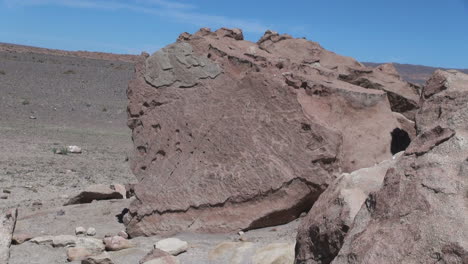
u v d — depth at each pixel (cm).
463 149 430
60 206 1046
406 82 1131
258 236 719
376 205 434
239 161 778
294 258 561
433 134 466
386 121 841
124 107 3139
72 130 2414
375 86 1102
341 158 755
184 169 811
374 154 802
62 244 722
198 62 919
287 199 743
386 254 383
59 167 1569
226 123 823
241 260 625
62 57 5425
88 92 3456
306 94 837
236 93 845
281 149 766
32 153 1772
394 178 439
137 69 969
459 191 398
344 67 1152
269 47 1182
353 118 828
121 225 890
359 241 410
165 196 791
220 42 1013
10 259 675
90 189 1081
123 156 1870
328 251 477
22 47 6094
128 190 1138
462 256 353
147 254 646
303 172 742
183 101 893
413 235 384
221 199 759
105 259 635
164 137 868
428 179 416
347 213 463
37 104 2922
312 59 1147
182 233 760
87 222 912
